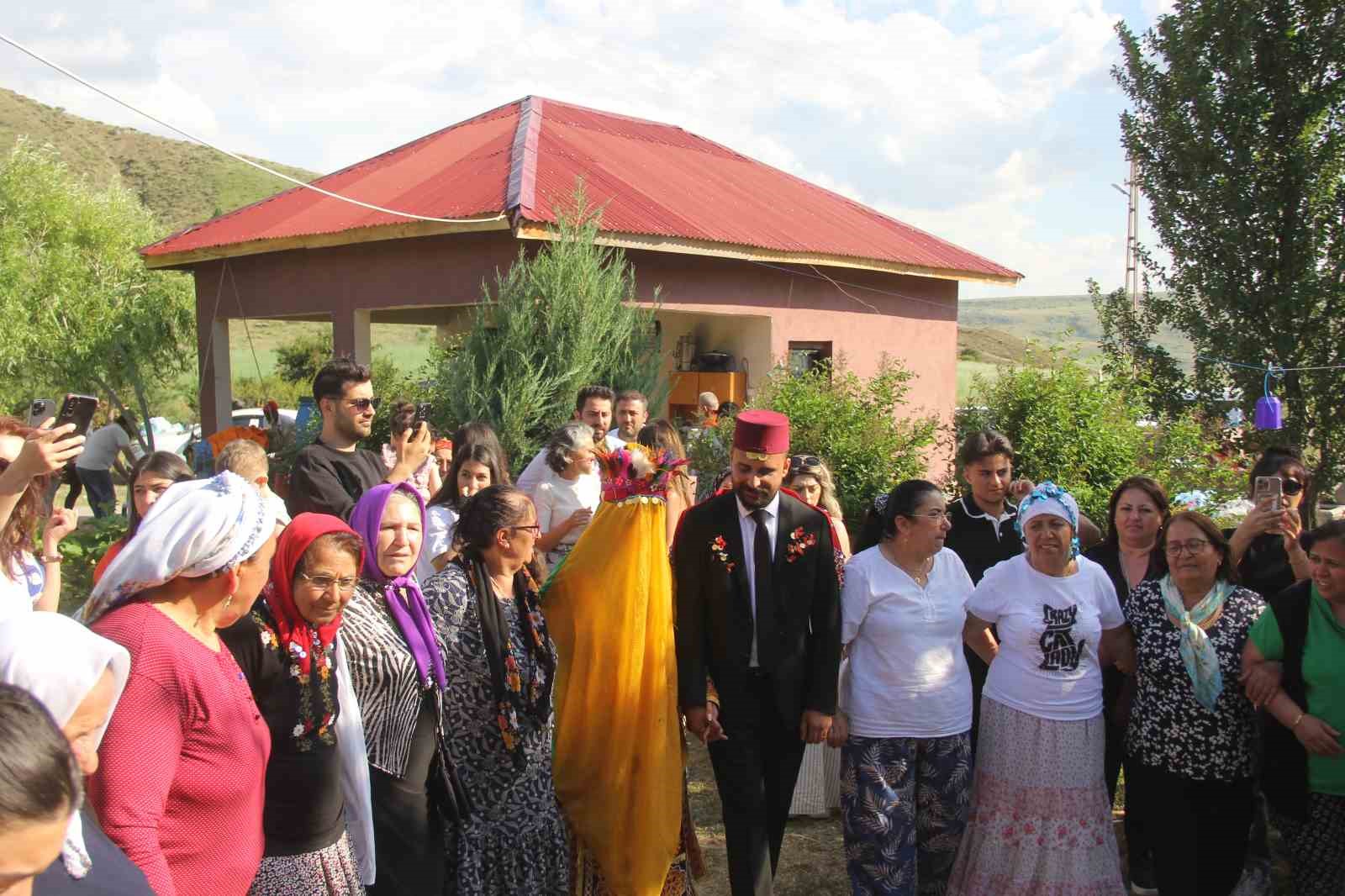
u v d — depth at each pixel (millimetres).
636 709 3959
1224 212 11273
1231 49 11148
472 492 5309
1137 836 4660
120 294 17578
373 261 11781
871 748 4156
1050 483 4203
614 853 3928
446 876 3508
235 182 88438
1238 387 11445
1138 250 12461
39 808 1635
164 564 2549
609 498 4074
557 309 9414
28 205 17094
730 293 12484
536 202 10320
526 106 15430
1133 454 7617
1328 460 11023
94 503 14641
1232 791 3986
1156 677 4051
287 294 13008
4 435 3701
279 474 10117
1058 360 8023
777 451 4199
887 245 14984
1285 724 3881
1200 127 11406
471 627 3543
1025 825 4078
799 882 4824
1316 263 10953
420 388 10438
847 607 4246
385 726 3295
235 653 2832
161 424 20000
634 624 3955
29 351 16609
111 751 2400
